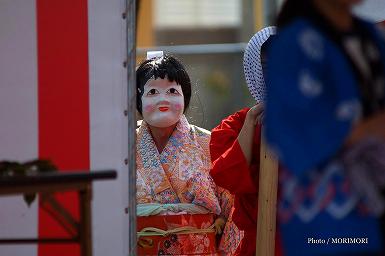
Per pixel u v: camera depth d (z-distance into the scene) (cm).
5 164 630
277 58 571
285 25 607
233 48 1859
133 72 852
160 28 3170
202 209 1016
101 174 605
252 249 924
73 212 855
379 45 599
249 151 904
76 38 855
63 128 853
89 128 853
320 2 590
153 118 1029
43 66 855
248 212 926
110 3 854
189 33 3177
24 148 854
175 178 1023
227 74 2239
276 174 870
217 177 912
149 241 995
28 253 857
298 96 556
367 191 571
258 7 2383
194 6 3180
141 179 1024
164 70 1034
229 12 3181
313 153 550
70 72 855
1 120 854
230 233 1021
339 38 582
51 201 620
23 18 856
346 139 565
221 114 2291
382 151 573
